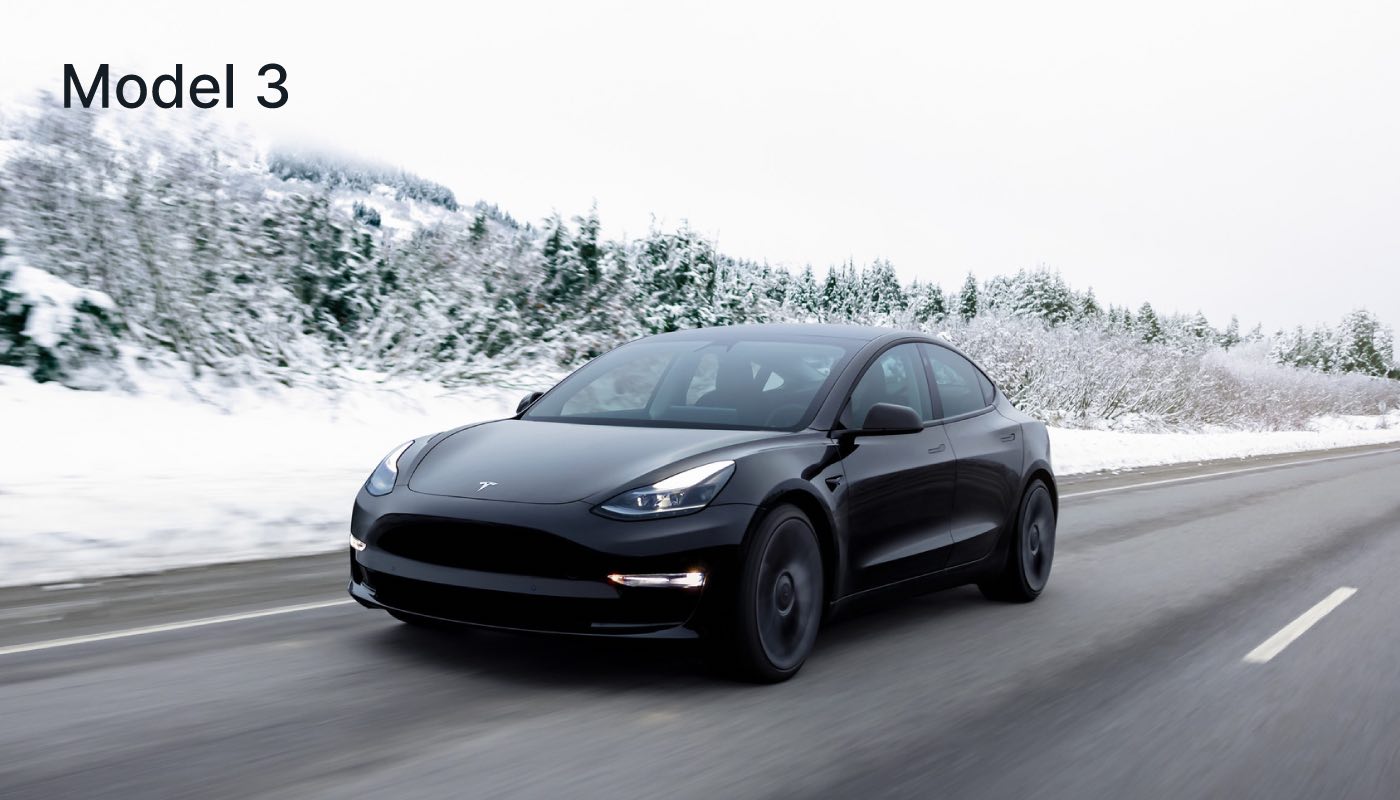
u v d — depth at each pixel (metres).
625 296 18.12
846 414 4.90
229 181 13.06
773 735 3.64
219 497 7.40
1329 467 20.67
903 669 4.60
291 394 12.28
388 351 15.19
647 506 3.96
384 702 3.82
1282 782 3.45
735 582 4.02
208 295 12.84
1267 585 7.09
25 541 6.00
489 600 3.97
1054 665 4.79
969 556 5.66
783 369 5.11
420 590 4.11
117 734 3.39
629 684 4.14
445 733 3.51
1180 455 22.52
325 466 9.35
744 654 4.08
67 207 11.70
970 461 5.60
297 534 7.17
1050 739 3.76
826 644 5.01
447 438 4.78
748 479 4.16
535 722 3.66
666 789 3.11
